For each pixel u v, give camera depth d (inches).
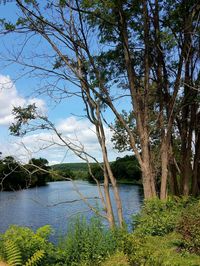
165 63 761.0
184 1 701.9
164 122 776.9
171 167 838.5
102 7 610.9
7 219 1081.4
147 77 692.1
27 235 388.8
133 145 677.9
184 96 761.6
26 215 1124.5
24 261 365.1
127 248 355.9
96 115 622.2
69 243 417.7
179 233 486.3
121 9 650.2
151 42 713.6
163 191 716.7
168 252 423.8
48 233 411.5
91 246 418.9
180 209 620.1
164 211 605.9
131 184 2549.2
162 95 752.3
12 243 355.9
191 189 859.4
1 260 364.8
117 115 657.0
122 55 722.8
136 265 328.5
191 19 700.7
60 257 403.2
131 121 762.2
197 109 832.3
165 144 730.8
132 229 585.9
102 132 623.2
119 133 762.2
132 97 684.7
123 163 2556.6
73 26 622.5
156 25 703.1
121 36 671.8
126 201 1482.5
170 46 685.3
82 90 627.5
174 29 715.4
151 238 494.3
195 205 614.5
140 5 676.1
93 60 645.3
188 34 708.7
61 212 1119.0
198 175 890.7
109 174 608.1
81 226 444.1
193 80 763.4
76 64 633.6
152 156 730.8
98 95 627.2
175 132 901.8
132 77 681.6
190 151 828.6
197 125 837.8
